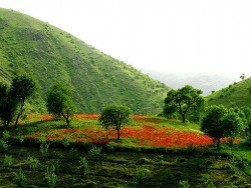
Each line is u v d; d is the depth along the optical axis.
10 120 73.38
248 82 140.50
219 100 133.25
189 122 101.94
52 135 67.81
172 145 63.44
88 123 79.50
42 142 63.88
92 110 171.50
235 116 63.97
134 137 67.75
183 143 64.88
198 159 57.47
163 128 78.50
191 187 50.50
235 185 50.72
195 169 56.03
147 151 61.56
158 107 183.00
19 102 75.75
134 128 76.00
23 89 76.38
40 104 150.75
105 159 59.22
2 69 172.62
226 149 64.19
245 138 79.31
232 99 129.12
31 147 63.88
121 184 51.72
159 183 52.09
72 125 76.38
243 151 65.00
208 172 54.91
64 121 80.56
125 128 75.31
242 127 64.44
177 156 60.34
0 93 76.94
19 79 77.06
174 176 53.81
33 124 76.94
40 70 196.38
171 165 57.34
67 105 75.50
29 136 66.38
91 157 59.94
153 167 56.78
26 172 55.56
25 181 52.50
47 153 61.22
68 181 52.75
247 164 57.22
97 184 51.81
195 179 52.84
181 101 102.81
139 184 51.97
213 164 57.44
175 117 109.69
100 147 61.97
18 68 186.00
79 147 62.88
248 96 126.50
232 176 53.28
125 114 67.69
